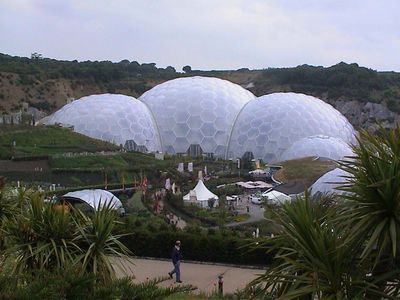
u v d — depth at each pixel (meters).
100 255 12.43
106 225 12.69
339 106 131.38
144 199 44.12
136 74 172.88
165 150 91.38
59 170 53.72
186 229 28.81
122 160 64.06
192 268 25.84
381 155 8.02
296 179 54.84
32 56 168.50
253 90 160.12
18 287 7.68
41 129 74.00
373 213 7.61
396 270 7.87
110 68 158.88
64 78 143.38
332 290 7.88
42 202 13.45
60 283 7.21
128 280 7.62
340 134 89.00
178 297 16.52
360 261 7.75
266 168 68.44
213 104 92.81
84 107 87.94
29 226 12.59
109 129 85.50
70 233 12.66
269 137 85.00
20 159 58.09
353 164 8.34
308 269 8.09
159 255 28.25
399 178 7.45
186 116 91.75
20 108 120.88
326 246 8.09
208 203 44.50
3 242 13.08
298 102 89.44
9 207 15.82
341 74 138.88
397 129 8.49
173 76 176.25
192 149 90.19
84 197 34.16
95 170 54.88
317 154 71.38
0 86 124.31
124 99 91.38
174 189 49.03
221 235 27.83
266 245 10.59
